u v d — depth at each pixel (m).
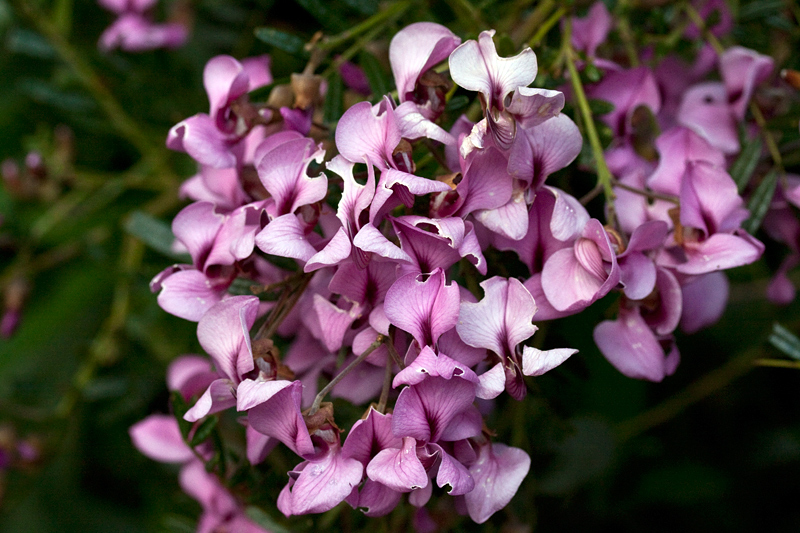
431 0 0.34
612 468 0.39
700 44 0.35
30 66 0.45
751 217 0.32
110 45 0.41
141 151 0.44
